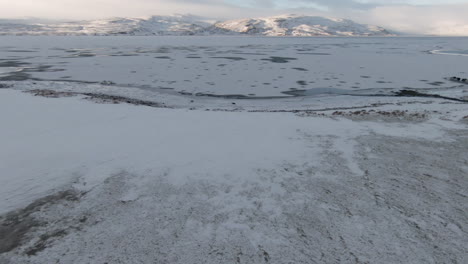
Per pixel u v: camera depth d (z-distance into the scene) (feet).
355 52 238.89
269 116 35.24
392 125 30.83
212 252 11.16
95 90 75.15
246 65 140.26
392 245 11.62
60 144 22.49
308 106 63.05
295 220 13.32
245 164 19.43
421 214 13.82
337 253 11.19
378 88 86.38
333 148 22.97
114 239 11.84
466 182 17.13
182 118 32.63
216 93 79.00
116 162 19.27
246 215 13.70
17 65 132.26
